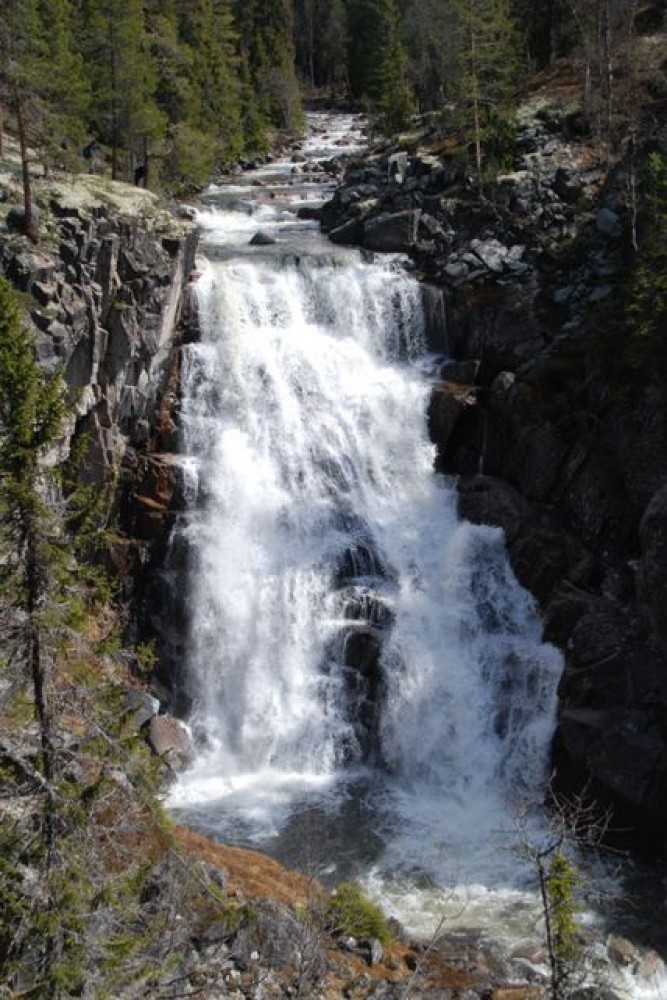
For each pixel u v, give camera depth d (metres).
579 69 54.56
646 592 27.14
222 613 32.12
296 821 26.00
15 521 14.09
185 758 28.72
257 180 68.38
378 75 83.00
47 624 14.12
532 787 27.56
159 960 15.98
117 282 34.34
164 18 66.94
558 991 15.02
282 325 39.22
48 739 14.59
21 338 14.16
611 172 42.62
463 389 37.69
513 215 44.19
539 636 30.95
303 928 18.61
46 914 13.78
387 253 44.81
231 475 34.44
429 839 25.20
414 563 33.38
